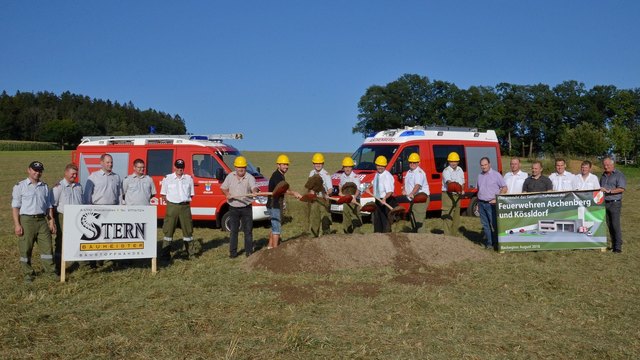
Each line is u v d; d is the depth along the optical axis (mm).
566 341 6160
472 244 10883
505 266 9766
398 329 6418
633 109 75312
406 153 15414
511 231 11289
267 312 7012
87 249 8812
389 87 78312
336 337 6148
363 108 79812
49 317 6859
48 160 54438
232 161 14695
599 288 8375
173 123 129750
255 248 11695
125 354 5738
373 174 14867
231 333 6309
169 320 6715
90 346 5898
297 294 7730
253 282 8492
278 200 10328
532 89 83812
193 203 14133
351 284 8320
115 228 9000
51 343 6023
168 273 9195
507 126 85125
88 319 6801
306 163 53438
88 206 8836
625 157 66812
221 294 7812
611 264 10062
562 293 8094
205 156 14344
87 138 15078
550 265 9945
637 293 8156
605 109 85000
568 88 84750
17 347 5922
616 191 11109
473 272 9266
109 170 9875
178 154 14406
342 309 7148
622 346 6012
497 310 7234
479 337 6234
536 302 7625
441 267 9664
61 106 129500
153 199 14422
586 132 68000
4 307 7250
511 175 12352
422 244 10273
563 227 11305
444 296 7770
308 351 5781
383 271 9227
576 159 48094
